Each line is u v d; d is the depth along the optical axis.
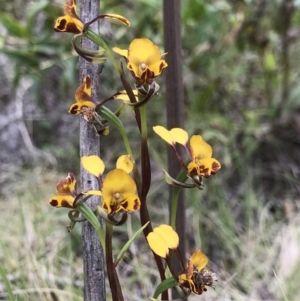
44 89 0.96
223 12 0.82
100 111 0.36
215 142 0.85
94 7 0.39
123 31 0.76
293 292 0.62
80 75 0.39
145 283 0.62
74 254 0.70
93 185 0.38
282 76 0.87
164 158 0.84
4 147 0.98
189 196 0.77
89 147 0.38
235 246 0.73
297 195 0.84
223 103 0.89
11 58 0.77
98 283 0.39
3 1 0.89
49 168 0.92
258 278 0.68
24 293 0.56
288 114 0.86
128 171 0.36
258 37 0.81
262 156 0.89
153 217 0.78
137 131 0.88
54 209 0.78
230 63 0.87
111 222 0.32
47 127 0.97
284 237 0.72
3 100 1.03
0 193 0.88
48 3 0.76
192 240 0.75
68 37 0.77
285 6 0.79
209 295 0.62
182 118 0.46
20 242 0.70
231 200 0.82
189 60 0.82
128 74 0.83
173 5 0.45
